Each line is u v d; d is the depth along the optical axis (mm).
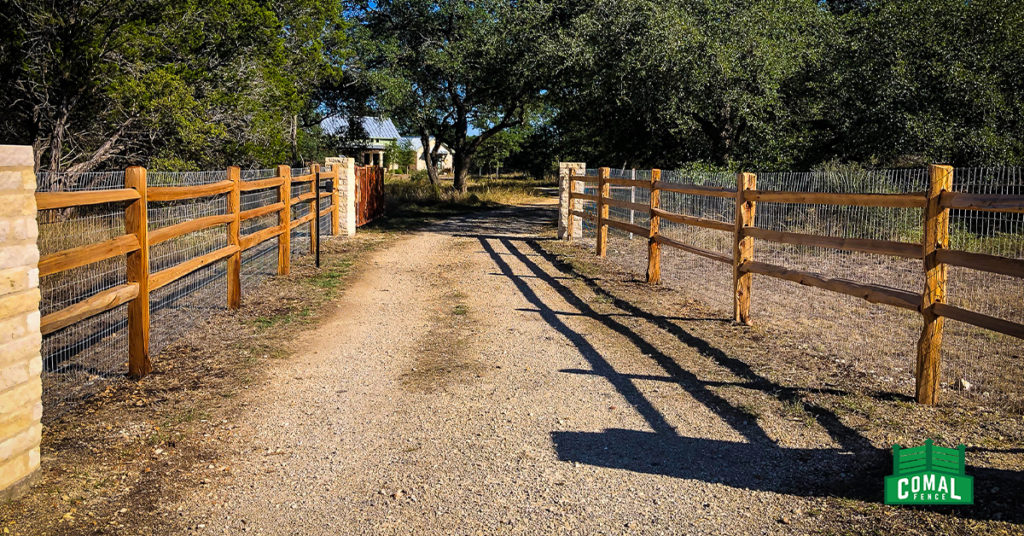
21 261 3424
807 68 15578
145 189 5336
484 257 12398
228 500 3520
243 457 4031
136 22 14578
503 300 8586
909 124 12750
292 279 9859
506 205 28266
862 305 8047
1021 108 13273
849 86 14039
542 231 17266
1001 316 7078
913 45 13586
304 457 4043
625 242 13828
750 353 6082
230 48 17484
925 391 4684
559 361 5953
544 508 3441
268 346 6398
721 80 14750
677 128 15930
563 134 24484
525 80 20484
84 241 8289
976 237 8336
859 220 10695
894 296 4957
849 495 3477
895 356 5918
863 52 14047
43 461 3850
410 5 26547
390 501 3525
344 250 13125
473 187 36562
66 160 15430
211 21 16594
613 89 16438
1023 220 7848
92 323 6902
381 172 20672
